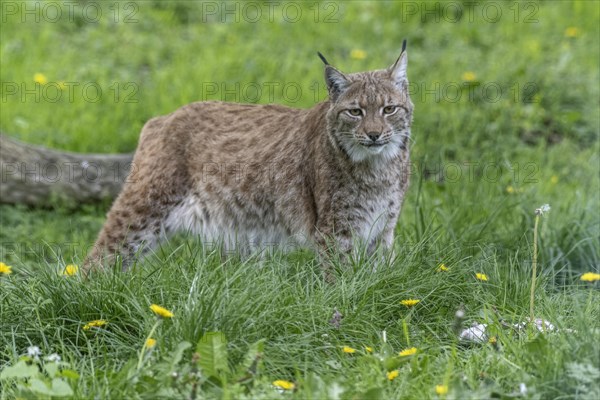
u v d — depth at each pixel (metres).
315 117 11.07
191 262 9.89
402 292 9.59
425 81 17.50
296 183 11.06
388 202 10.91
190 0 21.11
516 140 16.02
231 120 11.66
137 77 18.02
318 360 8.48
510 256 10.85
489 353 8.29
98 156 14.57
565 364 7.68
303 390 7.58
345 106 10.52
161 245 11.34
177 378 7.50
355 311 9.14
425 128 15.91
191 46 19.19
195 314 8.45
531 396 7.52
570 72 18.16
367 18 20.19
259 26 20.14
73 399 7.43
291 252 10.91
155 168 11.38
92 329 8.91
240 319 8.65
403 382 7.73
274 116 11.59
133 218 11.30
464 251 10.85
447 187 13.55
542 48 19.34
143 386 7.65
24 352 8.84
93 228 13.54
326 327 8.94
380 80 10.69
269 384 7.75
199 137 11.55
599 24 20.28
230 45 19.19
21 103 16.69
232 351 8.25
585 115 17.06
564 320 9.12
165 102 16.62
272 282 9.34
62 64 18.20
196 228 11.55
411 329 9.23
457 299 9.77
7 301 9.29
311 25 20.05
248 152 11.35
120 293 9.14
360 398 7.42
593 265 11.38
